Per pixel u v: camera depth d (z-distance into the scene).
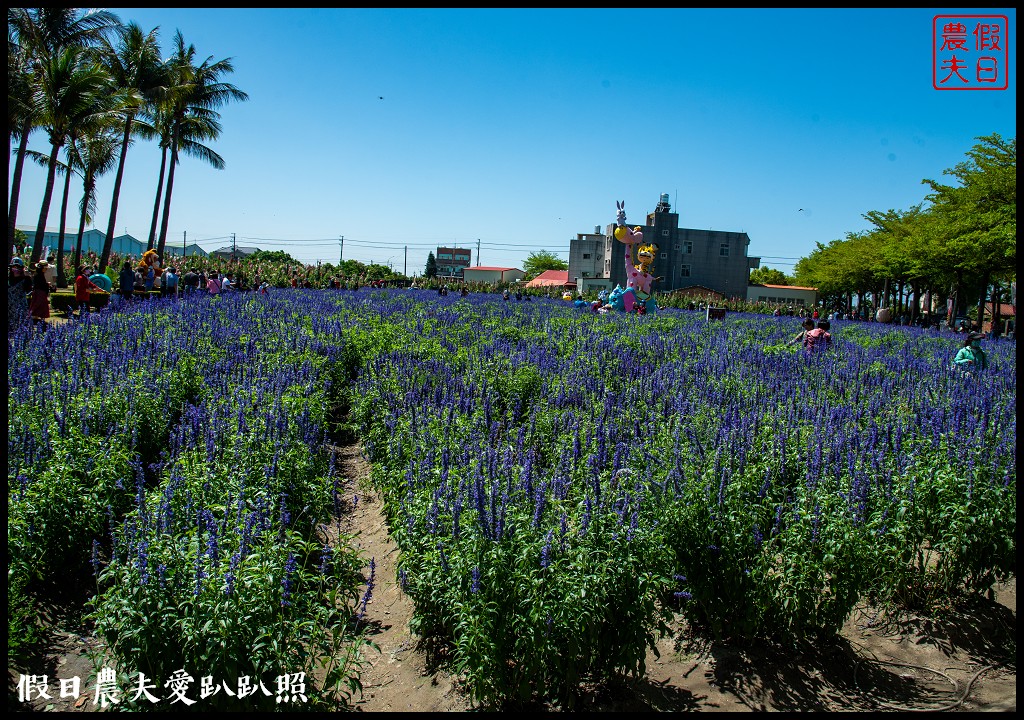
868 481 5.02
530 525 4.06
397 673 4.48
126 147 32.59
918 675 4.63
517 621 3.80
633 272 31.20
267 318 14.78
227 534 4.14
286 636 3.72
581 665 4.11
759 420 7.02
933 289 57.09
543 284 87.38
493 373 9.56
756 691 4.39
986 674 4.65
